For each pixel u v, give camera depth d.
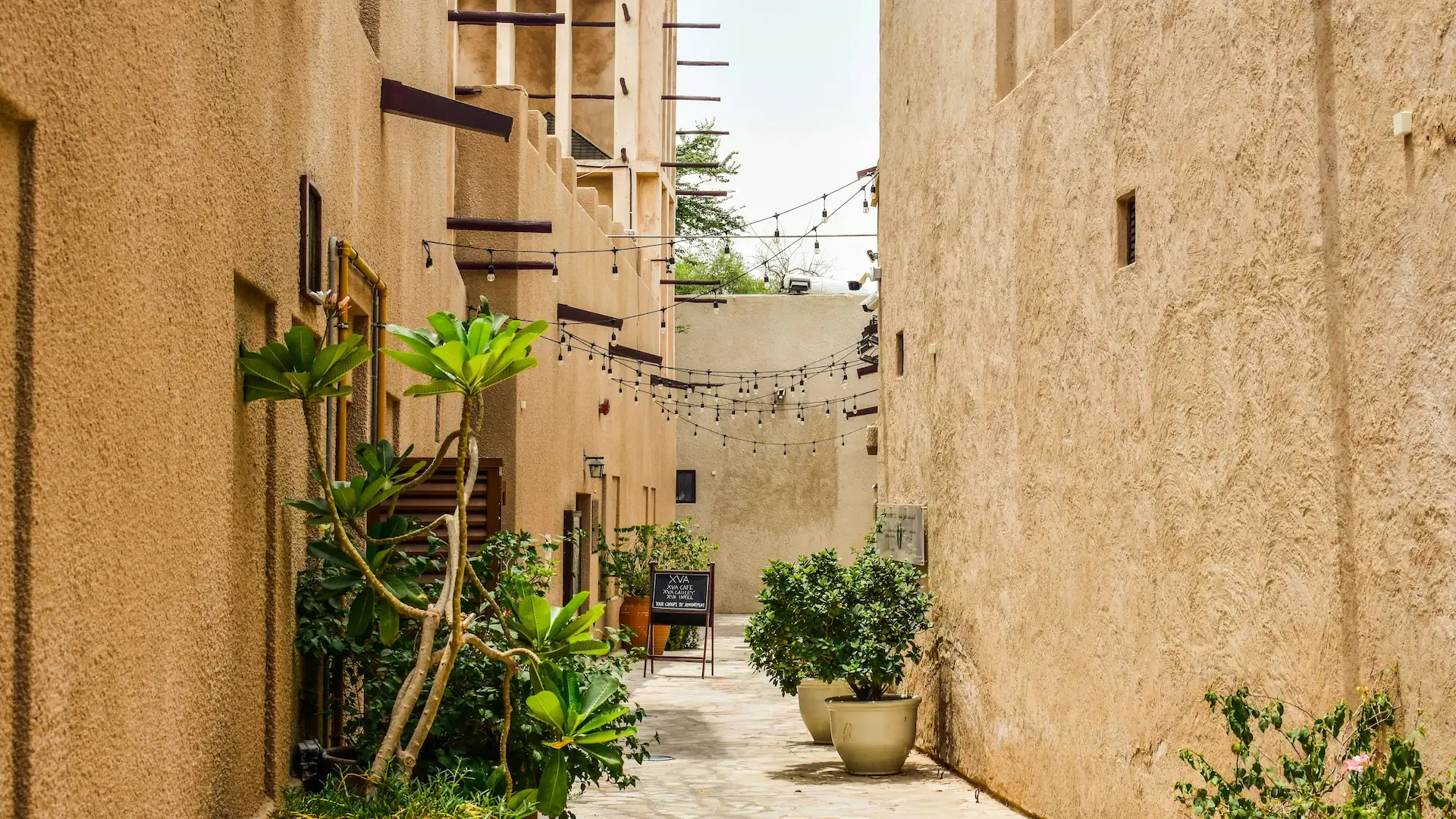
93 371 3.12
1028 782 8.75
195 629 4.07
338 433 6.97
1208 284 6.29
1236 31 6.02
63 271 2.94
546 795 5.29
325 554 5.25
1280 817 4.86
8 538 2.72
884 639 10.78
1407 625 4.75
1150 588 6.91
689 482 31.38
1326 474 5.26
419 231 10.00
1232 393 6.05
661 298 27.78
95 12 3.11
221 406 4.37
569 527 17.33
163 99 3.65
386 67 8.52
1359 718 4.98
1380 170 4.94
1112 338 7.43
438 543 6.18
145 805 3.54
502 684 6.09
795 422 31.36
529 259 14.73
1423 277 4.66
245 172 4.66
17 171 2.77
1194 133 6.44
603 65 25.97
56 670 2.91
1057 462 8.28
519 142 14.34
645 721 14.11
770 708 15.34
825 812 8.93
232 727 4.59
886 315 13.34
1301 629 5.44
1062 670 8.17
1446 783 4.45
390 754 5.07
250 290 4.94
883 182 13.54
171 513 3.79
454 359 4.66
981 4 9.93
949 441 10.80
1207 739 6.25
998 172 9.51
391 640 5.31
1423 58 4.65
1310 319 5.38
